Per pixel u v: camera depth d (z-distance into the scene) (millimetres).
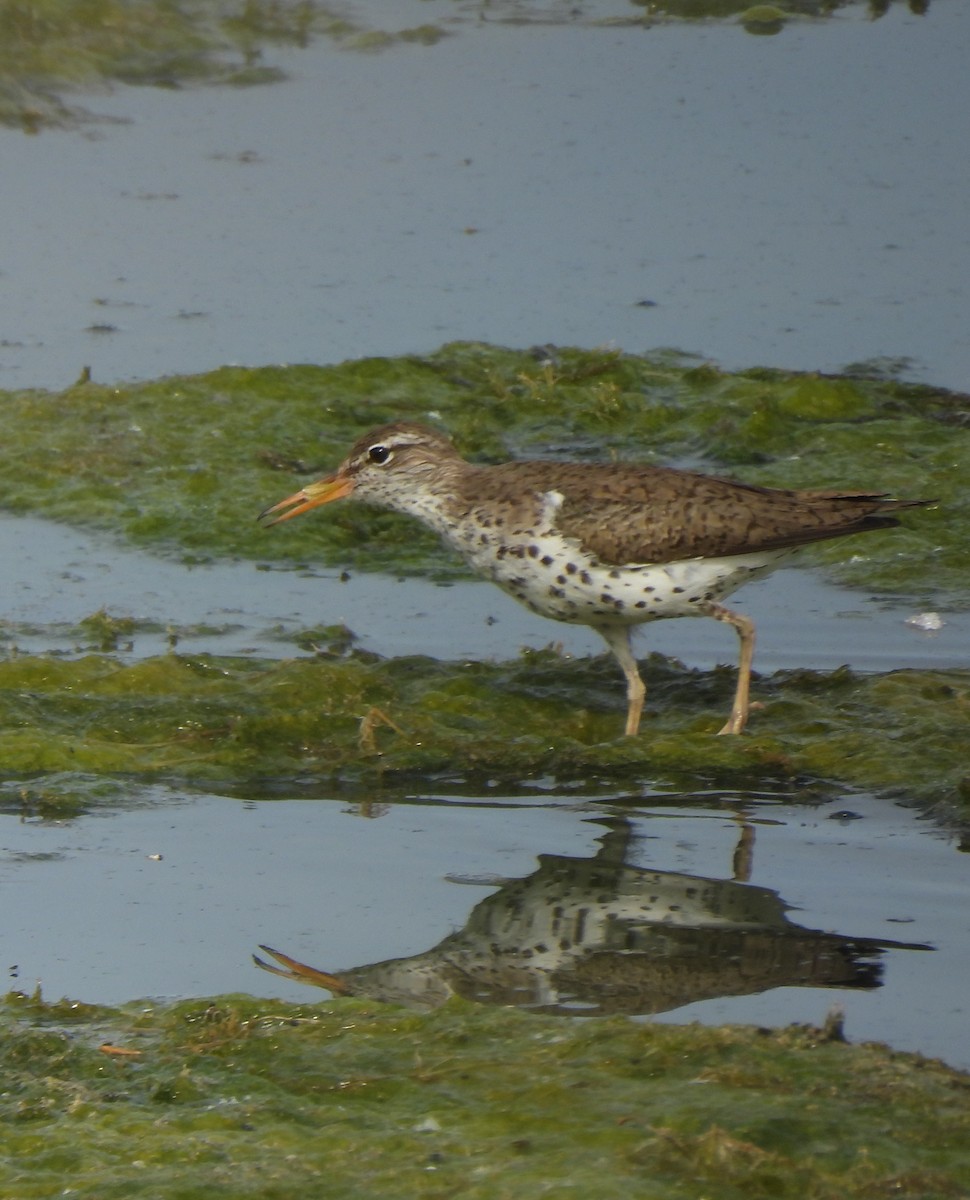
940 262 21953
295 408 18797
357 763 12008
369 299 21094
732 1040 8039
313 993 8836
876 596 15406
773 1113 7395
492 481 12914
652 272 21750
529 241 22484
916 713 12641
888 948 9344
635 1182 6957
